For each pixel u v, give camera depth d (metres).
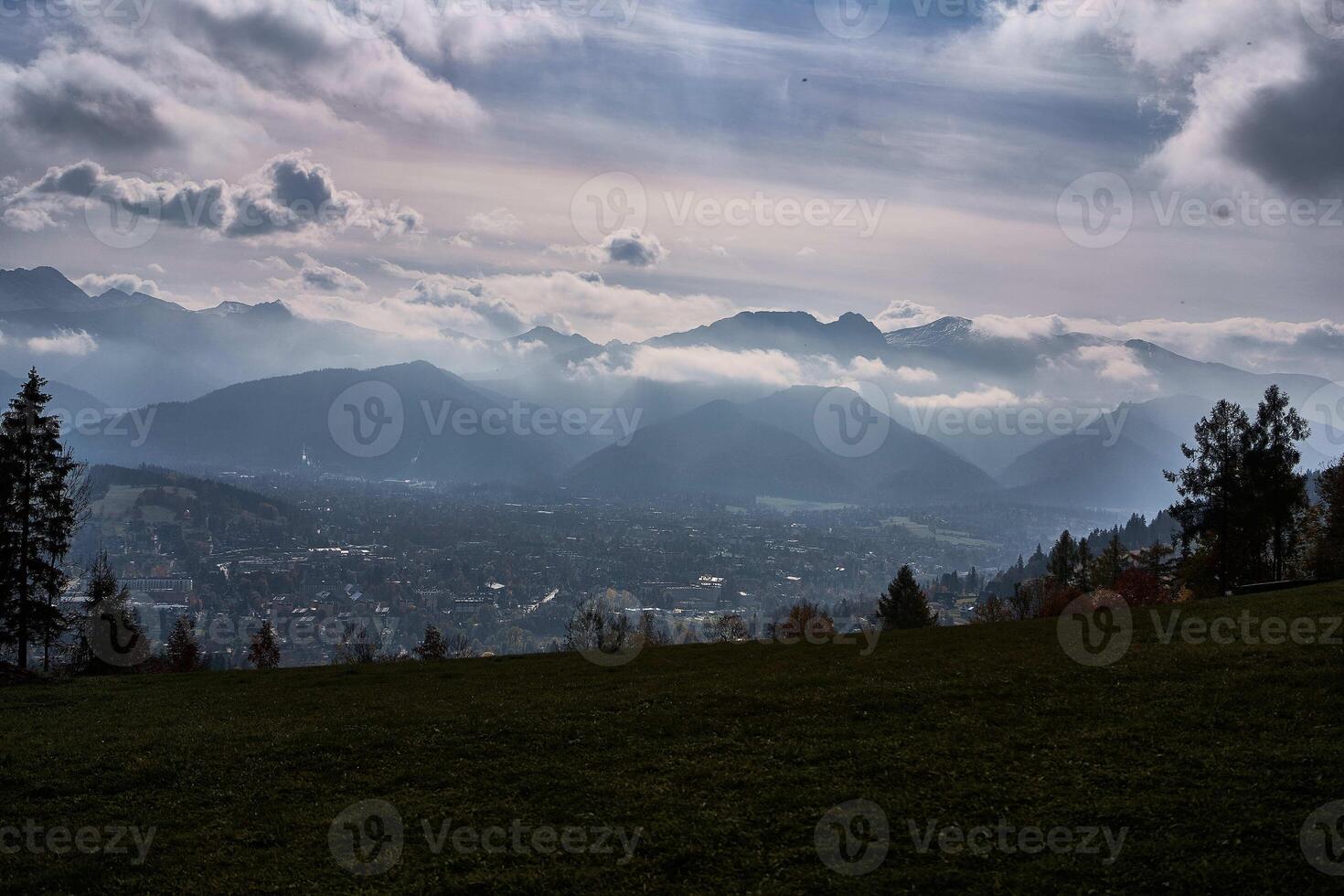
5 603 52.53
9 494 52.72
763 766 21.48
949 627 45.25
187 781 23.03
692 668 35.97
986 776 19.70
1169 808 17.31
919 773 20.28
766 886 15.95
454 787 21.62
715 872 16.59
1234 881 14.84
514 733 25.44
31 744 26.61
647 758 22.70
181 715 31.03
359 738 25.92
